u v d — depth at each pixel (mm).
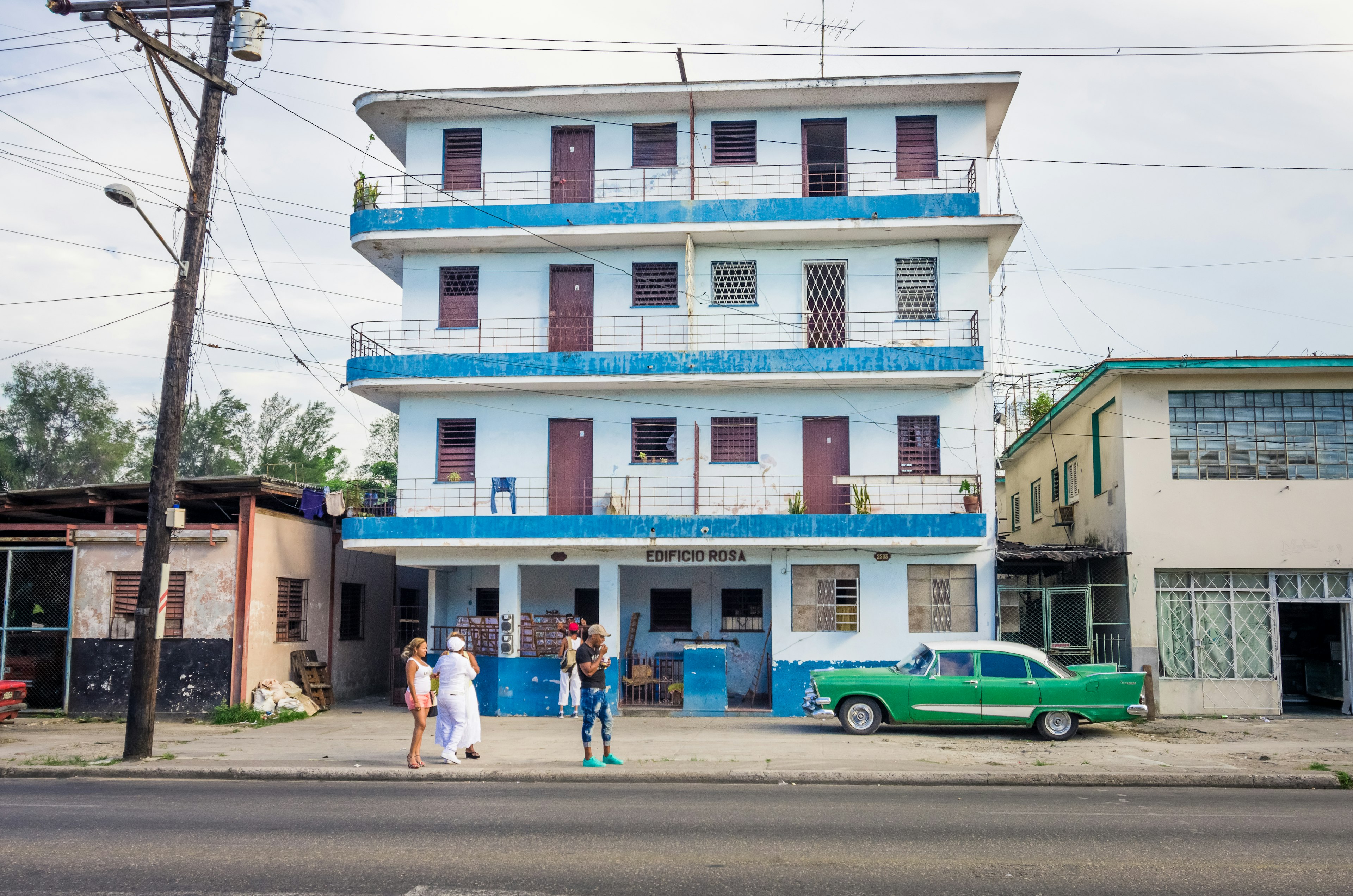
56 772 13508
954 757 14336
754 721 19562
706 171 22484
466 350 22500
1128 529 20594
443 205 22547
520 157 22828
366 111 22812
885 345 21859
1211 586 20578
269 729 18094
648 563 21391
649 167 22656
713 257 22391
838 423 22031
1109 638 21500
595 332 22391
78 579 20000
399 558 21766
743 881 7367
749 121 22609
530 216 21875
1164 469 20703
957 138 22188
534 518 21062
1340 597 20328
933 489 21406
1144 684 17453
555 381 21484
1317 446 20641
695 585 23422
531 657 21203
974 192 21422
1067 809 10531
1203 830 9383
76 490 20000
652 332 22312
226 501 21172
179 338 14805
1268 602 20453
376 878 7395
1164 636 20453
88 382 52469
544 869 7684
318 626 22578
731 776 12875
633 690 22062
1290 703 21688
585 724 13375
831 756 14383
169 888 7148
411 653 13531
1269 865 8016
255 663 19828
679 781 12852
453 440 22562
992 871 7707
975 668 16688
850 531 20609
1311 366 20156
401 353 22531
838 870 7723
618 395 22344
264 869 7664
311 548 22312
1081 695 16312
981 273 21828
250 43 15031
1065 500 25344
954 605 21172
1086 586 20766
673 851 8305
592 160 22812
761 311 22203
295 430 55062
